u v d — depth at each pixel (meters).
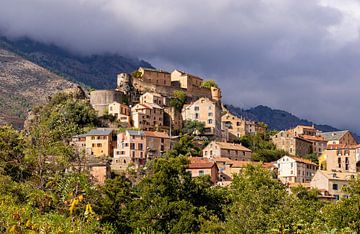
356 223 89.88
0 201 71.12
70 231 56.88
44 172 117.44
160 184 117.25
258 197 107.94
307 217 99.62
